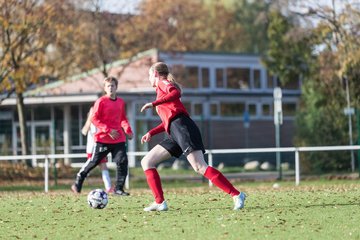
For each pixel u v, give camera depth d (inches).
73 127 5206.7
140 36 5226.4
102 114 1957.4
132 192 2234.3
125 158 1969.7
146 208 1501.0
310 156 3966.5
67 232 1235.9
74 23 4419.3
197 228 1216.2
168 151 1489.9
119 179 1964.8
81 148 5162.4
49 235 1210.6
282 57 4503.0
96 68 4640.8
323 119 4018.2
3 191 2684.5
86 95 4965.6
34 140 4335.6
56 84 5275.6
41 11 3786.9
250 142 6067.9
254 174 4050.2
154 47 5310.0
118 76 4722.0
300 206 1505.9
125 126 1962.4
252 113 6127.0
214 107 5979.3
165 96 1427.2
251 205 1544.0
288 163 5027.1
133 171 4315.9
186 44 7096.5
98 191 1584.6
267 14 4621.1
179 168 5123.0
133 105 5246.1
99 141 1961.1
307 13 4104.3
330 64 4072.3
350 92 3996.1
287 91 6309.1
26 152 4082.2
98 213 1494.8
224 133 5949.8
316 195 1759.4
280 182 3036.4
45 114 5383.9
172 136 1454.2
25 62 3794.3
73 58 4426.7
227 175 4005.9
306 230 1165.7
